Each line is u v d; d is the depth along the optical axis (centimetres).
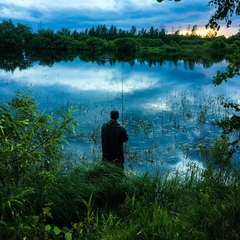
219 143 595
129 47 10606
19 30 10938
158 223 400
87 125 1308
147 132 1220
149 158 931
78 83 2558
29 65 4228
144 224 404
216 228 377
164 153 980
